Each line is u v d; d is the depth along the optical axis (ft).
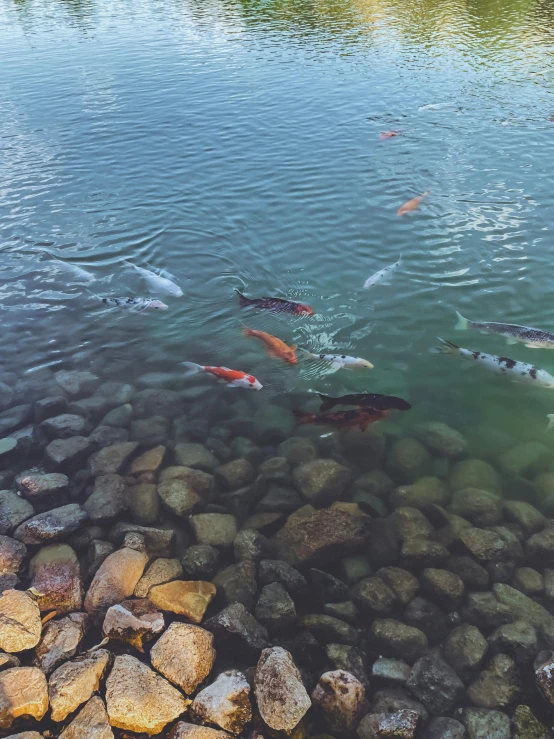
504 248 12.34
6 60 28.17
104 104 22.25
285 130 19.38
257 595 6.63
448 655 6.05
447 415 8.69
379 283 11.43
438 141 17.84
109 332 10.73
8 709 5.40
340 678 5.68
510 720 5.50
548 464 7.92
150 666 5.92
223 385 9.44
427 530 7.22
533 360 9.46
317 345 10.08
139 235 13.71
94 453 8.33
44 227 14.07
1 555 6.87
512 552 6.93
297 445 8.37
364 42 29.04
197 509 7.63
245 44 29.81
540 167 15.87
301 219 14.01
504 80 22.76
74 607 6.54
